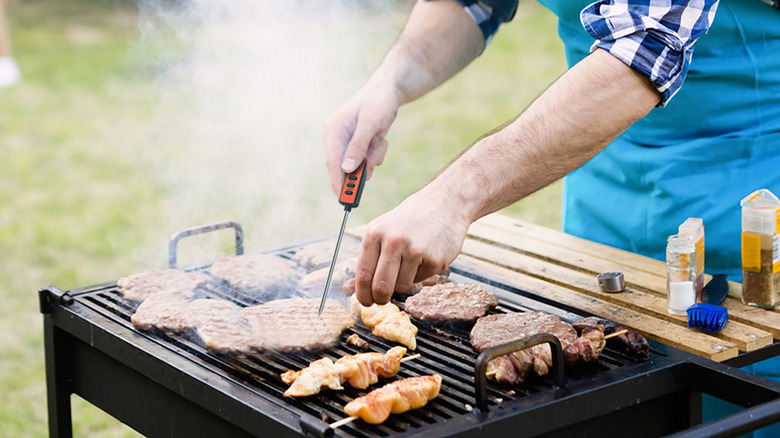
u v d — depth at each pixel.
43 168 5.63
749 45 1.81
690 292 1.59
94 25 9.36
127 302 1.76
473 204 1.42
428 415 1.30
